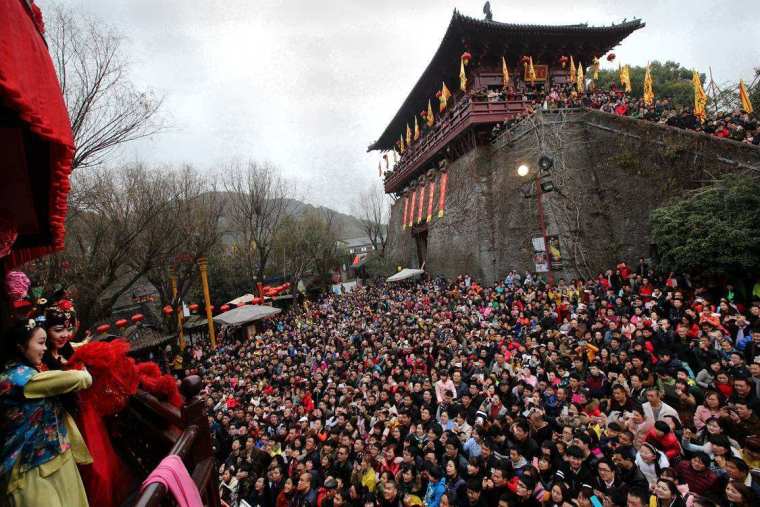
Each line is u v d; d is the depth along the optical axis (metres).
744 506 4.01
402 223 41.19
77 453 2.25
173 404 2.83
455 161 28.44
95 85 8.67
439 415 7.80
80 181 12.67
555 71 25.81
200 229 19.25
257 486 7.17
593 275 17.70
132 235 12.96
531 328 11.90
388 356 11.68
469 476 5.75
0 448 1.88
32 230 2.68
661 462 4.95
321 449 7.36
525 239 21.09
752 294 10.46
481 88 24.58
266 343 20.22
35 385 1.95
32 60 1.56
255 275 31.14
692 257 11.02
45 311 2.63
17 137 1.92
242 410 10.36
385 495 5.82
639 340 8.27
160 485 1.81
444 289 23.69
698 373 7.61
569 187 18.75
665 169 15.37
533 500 5.04
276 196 27.53
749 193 10.84
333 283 44.00
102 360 2.61
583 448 5.33
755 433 5.41
